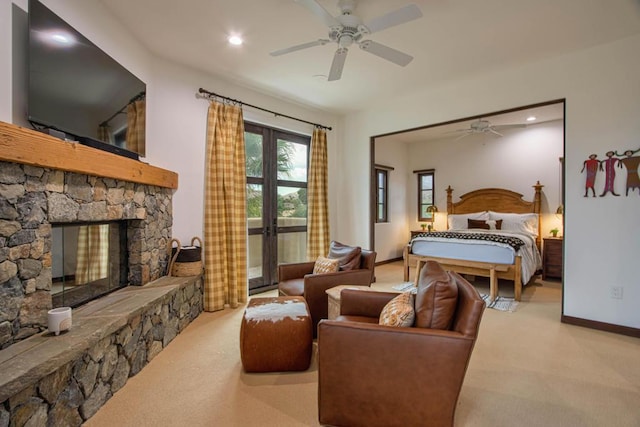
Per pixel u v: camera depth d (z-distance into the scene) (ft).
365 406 5.60
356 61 11.51
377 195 23.41
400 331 5.43
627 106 10.02
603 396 6.80
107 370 6.63
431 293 5.71
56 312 6.03
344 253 11.54
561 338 9.82
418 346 5.36
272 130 15.64
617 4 8.29
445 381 5.29
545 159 19.60
